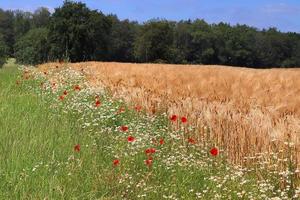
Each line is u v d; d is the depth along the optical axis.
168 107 10.75
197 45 107.62
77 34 84.00
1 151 6.21
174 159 6.93
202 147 8.24
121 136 8.14
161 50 98.25
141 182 6.05
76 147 6.45
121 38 103.25
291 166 6.71
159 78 15.77
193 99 10.09
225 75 14.66
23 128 7.48
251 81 13.13
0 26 124.62
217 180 6.20
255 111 8.39
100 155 6.98
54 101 11.18
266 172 6.90
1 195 4.94
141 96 11.80
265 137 7.68
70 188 5.32
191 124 9.26
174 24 111.12
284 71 14.87
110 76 17.92
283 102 10.13
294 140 7.11
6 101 10.43
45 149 6.49
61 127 8.12
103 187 5.70
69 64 22.77
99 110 10.04
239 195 5.73
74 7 85.44
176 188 5.97
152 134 8.73
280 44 107.50
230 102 9.85
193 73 15.97
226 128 8.37
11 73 19.23
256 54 108.25
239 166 7.20
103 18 88.62
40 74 17.33
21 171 5.59
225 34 107.56
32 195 5.00
